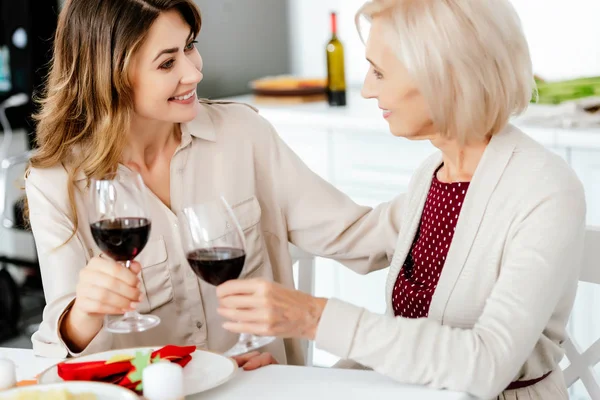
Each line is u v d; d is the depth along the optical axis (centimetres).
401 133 155
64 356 151
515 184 148
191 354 144
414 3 145
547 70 348
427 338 132
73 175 170
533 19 348
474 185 152
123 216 140
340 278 338
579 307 283
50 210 167
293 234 196
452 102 146
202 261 133
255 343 145
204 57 371
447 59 142
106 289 142
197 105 174
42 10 379
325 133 336
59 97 169
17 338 367
